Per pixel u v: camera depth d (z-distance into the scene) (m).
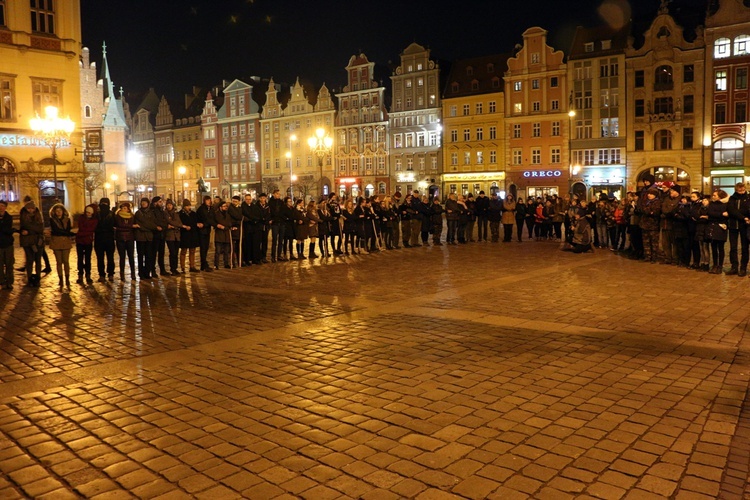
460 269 17.53
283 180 89.44
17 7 33.22
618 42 63.91
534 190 69.00
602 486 4.60
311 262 20.41
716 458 5.04
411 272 17.02
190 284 15.64
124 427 5.91
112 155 77.31
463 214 26.81
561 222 28.58
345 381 7.17
